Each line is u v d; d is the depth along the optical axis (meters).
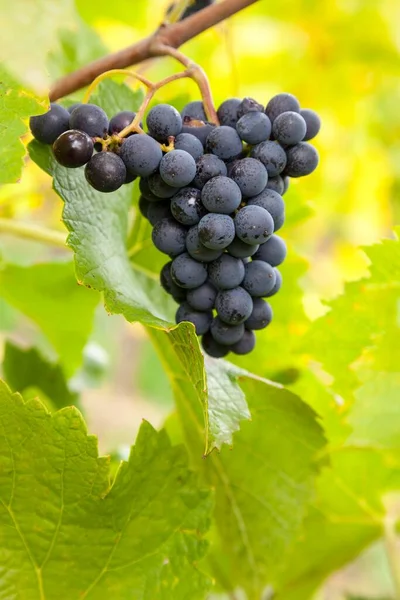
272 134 0.57
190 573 0.61
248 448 0.67
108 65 0.64
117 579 0.61
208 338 0.59
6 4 0.56
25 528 0.60
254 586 0.70
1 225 0.73
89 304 0.85
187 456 0.62
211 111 0.58
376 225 1.41
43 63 0.56
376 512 0.78
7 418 0.58
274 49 1.20
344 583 1.62
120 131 0.57
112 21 1.05
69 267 0.83
